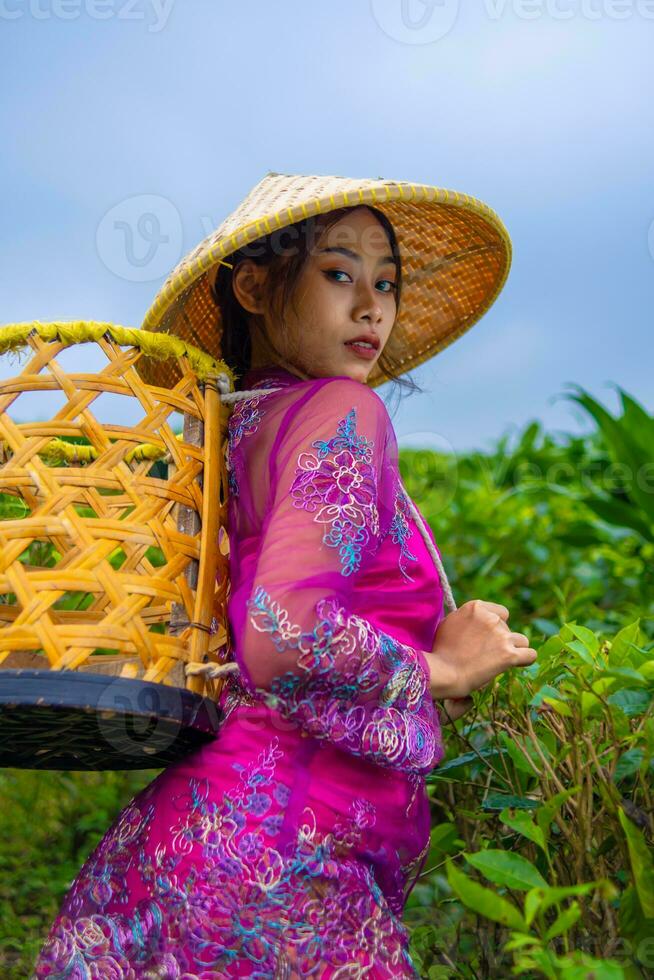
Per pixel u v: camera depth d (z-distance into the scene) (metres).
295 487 1.39
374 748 1.34
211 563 1.46
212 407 1.54
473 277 1.93
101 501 1.41
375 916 1.36
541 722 1.72
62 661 1.30
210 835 1.35
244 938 1.30
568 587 2.68
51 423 1.40
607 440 3.46
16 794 3.20
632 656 1.58
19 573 1.33
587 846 1.51
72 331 1.43
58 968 1.43
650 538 3.37
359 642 1.33
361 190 1.49
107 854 1.46
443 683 1.48
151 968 1.34
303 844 1.34
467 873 1.85
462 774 1.86
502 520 3.57
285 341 1.63
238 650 1.35
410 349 2.02
